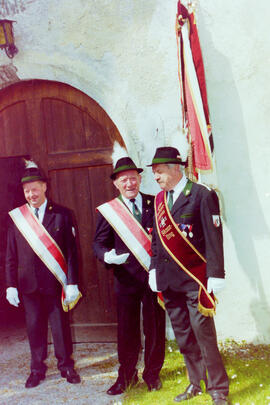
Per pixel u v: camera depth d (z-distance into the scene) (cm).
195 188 290
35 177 356
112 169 441
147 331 323
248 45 404
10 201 623
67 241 359
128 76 426
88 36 431
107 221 333
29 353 450
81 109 448
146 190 425
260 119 406
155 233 304
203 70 377
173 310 302
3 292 617
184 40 362
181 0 410
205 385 305
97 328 452
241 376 332
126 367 327
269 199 407
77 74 436
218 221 282
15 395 341
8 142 466
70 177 452
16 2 443
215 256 276
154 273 304
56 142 455
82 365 395
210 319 286
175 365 366
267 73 403
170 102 419
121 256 312
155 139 422
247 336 412
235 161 410
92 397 326
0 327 562
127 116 427
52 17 438
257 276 410
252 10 402
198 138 361
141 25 421
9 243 366
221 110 411
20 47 446
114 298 449
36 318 360
